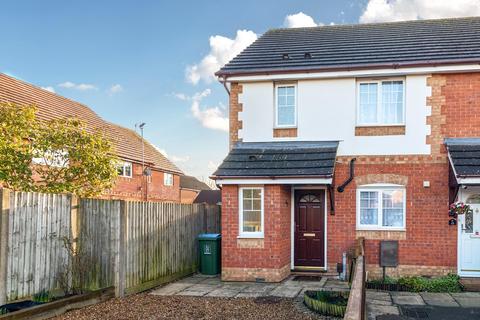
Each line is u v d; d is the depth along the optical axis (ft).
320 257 42.83
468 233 39.50
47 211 29.12
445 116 40.60
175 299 32.12
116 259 32.35
